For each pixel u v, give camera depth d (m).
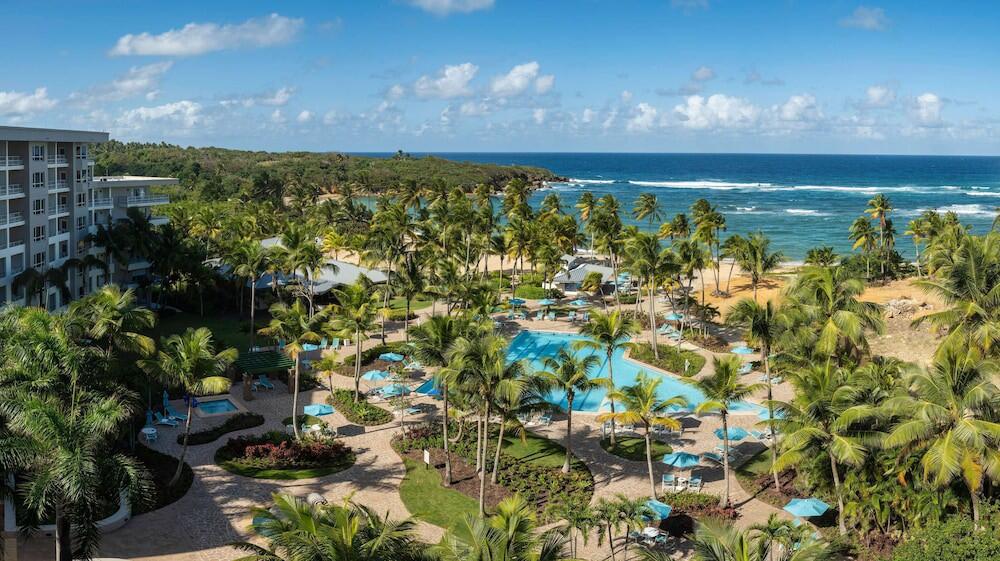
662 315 84.50
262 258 73.38
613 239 91.62
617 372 66.94
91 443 28.64
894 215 195.88
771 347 51.25
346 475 44.31
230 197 193.00
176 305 88.12
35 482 27.33
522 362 40.97
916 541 32.66
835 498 39.84
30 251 68.44
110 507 37.38
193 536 36.28
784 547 30.19
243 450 46.53
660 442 50.22
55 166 73.06
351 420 53.34
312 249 77.25
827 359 46.25
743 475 45.38
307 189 184.88
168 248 83.94
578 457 47.84
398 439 49.81
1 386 31.61
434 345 45.16
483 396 40.78
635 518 33.31
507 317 85.56
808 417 37.34
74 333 39.69
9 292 66.00
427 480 43.84
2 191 64.62
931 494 34.53
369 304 58.12
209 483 42.38
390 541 23.89
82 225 80.25
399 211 110.44
